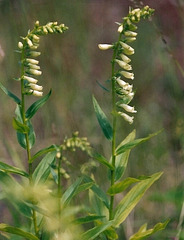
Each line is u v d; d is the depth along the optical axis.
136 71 10.93
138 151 8.67
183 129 9.09
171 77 10.44
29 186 4.73
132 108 5.24
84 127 8.98
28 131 4.99
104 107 9.74
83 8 11.18
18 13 10.04
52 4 10.45
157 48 11.00
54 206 4.61
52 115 8.77
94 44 11.11
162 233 7.01
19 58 9.74
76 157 7.35
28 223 6.26
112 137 5.32
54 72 9.52
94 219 4.93
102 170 7.71
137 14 5.00
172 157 8.83
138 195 5.56
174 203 7.18
